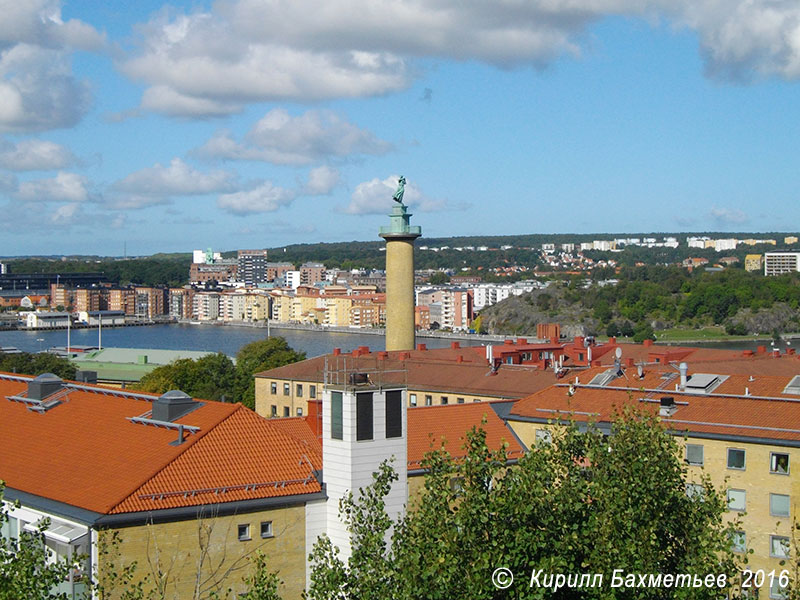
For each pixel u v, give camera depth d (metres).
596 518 56.00
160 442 75.62
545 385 148.50
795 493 89.44
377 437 74.69
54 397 89.94
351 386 74.19
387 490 58.09
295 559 72.75
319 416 89.31
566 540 54.03
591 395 105.31
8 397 92.62
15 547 51.12
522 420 100.75
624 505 57.00
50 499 71.00
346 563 71.69
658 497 58.00
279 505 72.00
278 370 197.12
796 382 101.31
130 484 69.62
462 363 169.00
